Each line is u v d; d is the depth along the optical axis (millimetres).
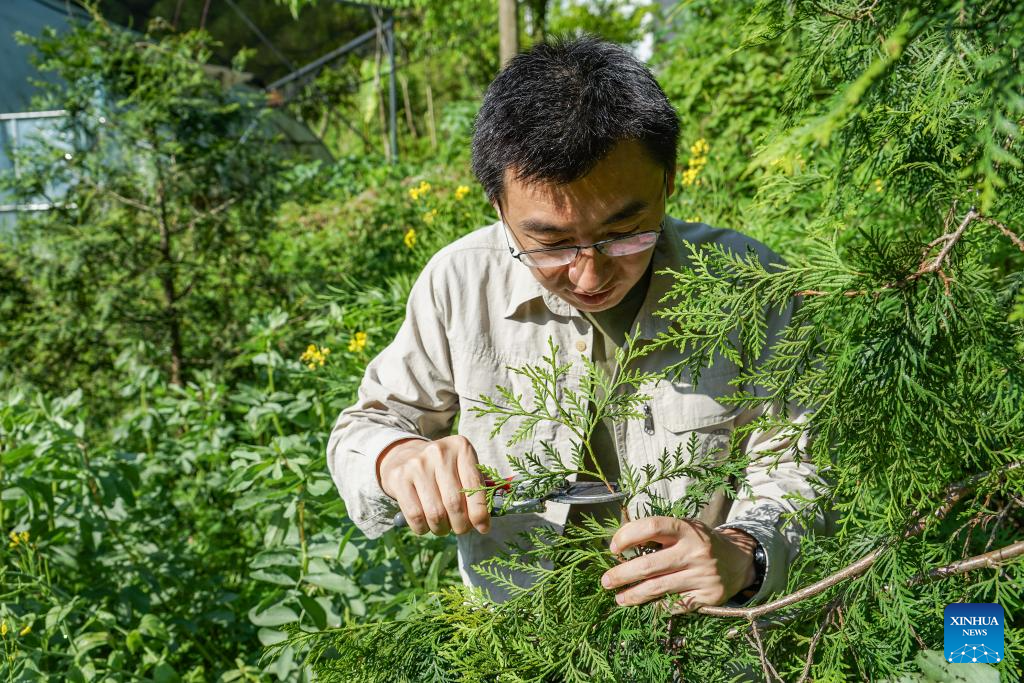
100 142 4480
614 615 1147
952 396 971
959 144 1023
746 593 1191
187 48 4617
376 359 1565
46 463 2348
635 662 1117
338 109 14086
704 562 1080
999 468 1016
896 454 985
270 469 2215
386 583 2178
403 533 2162
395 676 1224
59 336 4301
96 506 2527
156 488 2805
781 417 1111
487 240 1464
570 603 1146
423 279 1490
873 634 1071
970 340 952
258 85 9508
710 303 1101
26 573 2057
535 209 1124
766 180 1648
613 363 1410
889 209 1605
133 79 4492
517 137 1081
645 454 1394
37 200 4691
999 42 749
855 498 1039
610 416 1180
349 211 6391
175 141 4512
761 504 1256
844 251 1190
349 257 4855
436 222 3416
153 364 4359
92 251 4312
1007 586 1012
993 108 736
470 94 12188
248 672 2178
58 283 4316
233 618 2398
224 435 2832
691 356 1150
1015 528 1329
